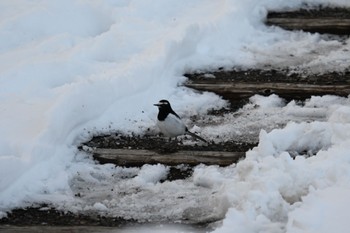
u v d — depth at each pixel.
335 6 17.50
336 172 9.64
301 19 16.78
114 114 13.09
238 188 9.92
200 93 14.06
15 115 12.45
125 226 10.19
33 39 15.59
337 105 13.19
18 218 10.48
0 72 13.73
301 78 14.37
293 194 9.59
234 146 12.29
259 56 15.33
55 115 12.02
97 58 14.62
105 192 11.20
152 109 13.45
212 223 10.07
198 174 11.30
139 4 16.27
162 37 14.91
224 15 15.93
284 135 11.54
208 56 15.16
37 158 11.36
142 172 11.64
